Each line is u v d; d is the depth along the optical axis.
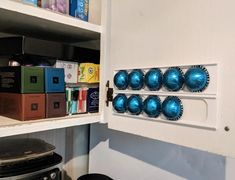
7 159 0.60
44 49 0.67
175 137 0.50
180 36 0.50
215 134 0.44
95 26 0.70
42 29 0.72
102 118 0.70
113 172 0.89
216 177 0.63
